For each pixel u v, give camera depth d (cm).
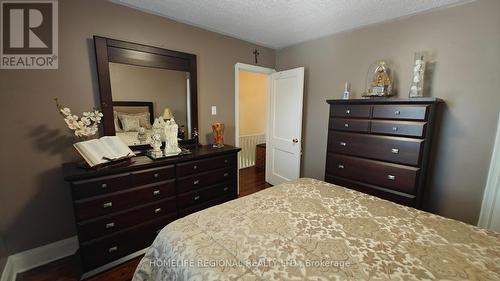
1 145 159
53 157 178
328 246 99
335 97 281
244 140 444
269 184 366
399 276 81
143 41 215
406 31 218
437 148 209
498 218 180
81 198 152
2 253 155
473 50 184
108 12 193
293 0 189
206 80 271
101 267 166
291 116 314
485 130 183
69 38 177
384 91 224
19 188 167
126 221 175
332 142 243
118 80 200
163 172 192
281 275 81
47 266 175
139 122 217
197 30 254
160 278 102
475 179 190
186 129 255
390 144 197
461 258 92
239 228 112
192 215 127
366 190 217
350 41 261
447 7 193
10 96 159
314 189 166
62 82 177
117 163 178
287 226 115
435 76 204
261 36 287
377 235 108
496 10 172
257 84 462
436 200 213
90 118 176
